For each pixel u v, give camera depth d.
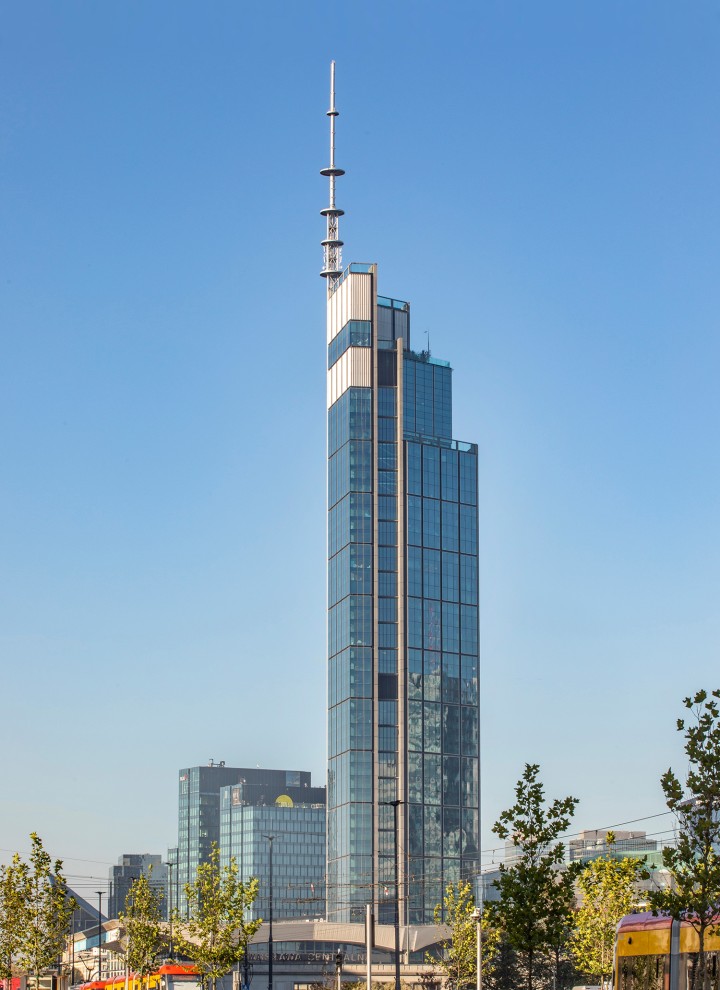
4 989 118.88
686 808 66.19
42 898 117.50
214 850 131.88
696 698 66.00
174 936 139.62
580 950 126.75
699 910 64.12
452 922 179.75
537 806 86.94
